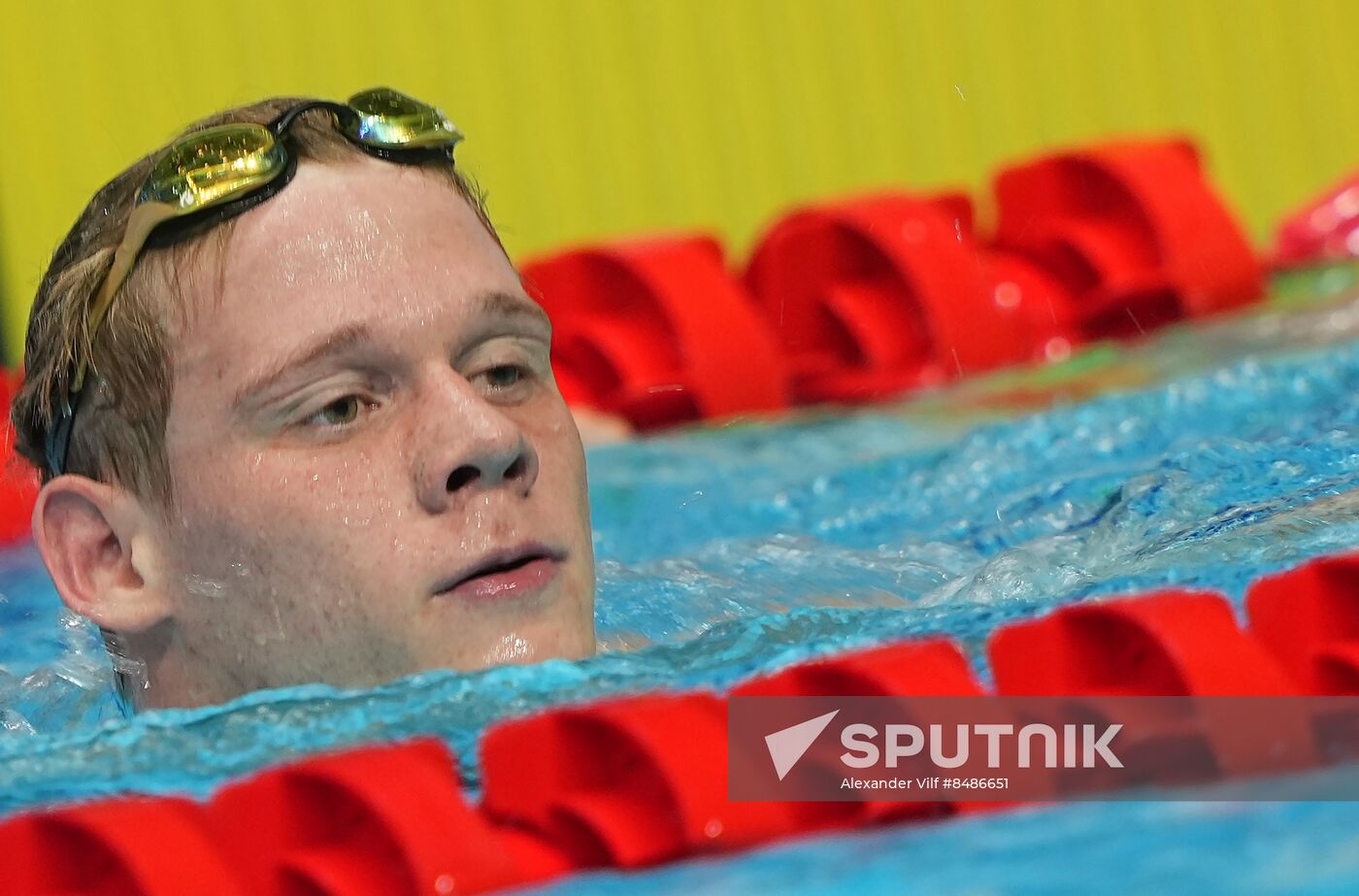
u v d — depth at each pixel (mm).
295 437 5828
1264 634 5578
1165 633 5246
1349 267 15688
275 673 5871
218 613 5961
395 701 5395
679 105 20922
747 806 4805
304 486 5750
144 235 6055
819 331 14062
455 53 20625
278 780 4812
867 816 4832
